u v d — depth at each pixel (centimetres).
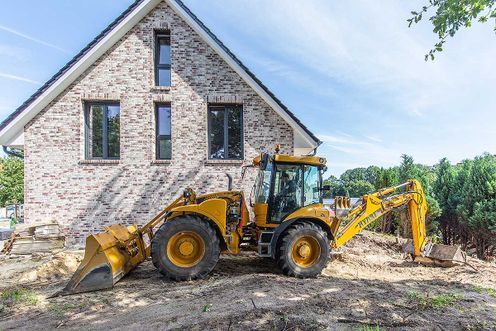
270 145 976
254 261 735
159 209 934
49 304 466
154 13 975
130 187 934
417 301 474
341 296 484
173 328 379
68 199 917
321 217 631
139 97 954
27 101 911
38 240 858
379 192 715
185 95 966
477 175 1453
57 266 685
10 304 469
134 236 611
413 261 762
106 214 922
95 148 964
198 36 980
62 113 930
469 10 397
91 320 409
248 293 492
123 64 957
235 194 678
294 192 647
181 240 577
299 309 428
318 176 671
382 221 1561
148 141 946
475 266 722
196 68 974
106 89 948
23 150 1009
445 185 1725
